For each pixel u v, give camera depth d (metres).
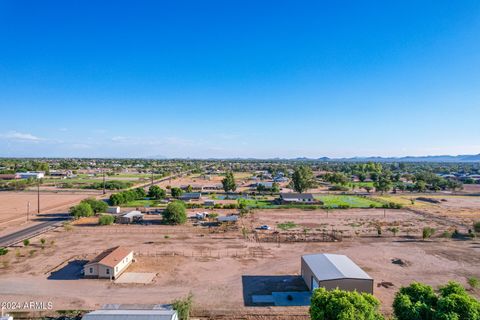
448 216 93.62
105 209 94.44
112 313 30.70
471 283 42.03
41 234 70.56
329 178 193.88
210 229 75.50
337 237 67.50
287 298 39.25
